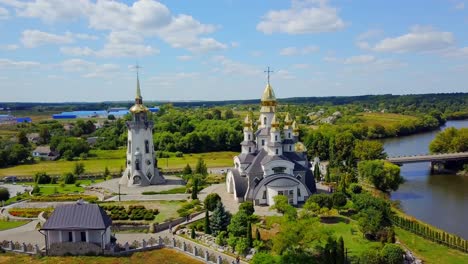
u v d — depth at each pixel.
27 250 78.00
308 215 85.62
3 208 115.75
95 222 76.88
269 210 106.94
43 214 105.19
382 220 98.50
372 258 72.50
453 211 121.50
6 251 78.31
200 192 131.12
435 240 90.50
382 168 145.50
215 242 82.38
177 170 182.25
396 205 125.94
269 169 115.88
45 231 76.88
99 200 122.81
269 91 127.12
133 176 143.12
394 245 75.44
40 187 149.38
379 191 144.75
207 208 103.50
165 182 149.12
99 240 76.81
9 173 182.00
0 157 199.75
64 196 128.62
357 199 107.88
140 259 73.62
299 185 115.50
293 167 118.06
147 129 145.38
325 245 73.00
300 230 72.12
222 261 71.50
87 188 142.62
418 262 76.38
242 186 117.12
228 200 118.31
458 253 83.38
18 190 146.38
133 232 92.06
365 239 86.94
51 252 76.25
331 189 130.88
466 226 107.12
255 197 112.81
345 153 184.12
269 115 127.31
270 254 67.25
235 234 83.38
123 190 136.50
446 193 145.75
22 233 92.06
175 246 79.44
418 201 133.75
